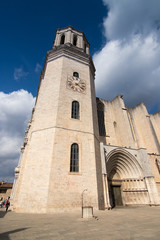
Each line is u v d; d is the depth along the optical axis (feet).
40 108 57.36
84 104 61.98
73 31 91.35
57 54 72.38
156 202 59.16
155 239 15.12
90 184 45.73
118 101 95.14
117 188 68.13
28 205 39.17
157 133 110.83
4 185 142.92
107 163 62.90
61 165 44.09
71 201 40.60
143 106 101.14
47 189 39.27
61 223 24.54
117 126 91.50
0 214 37.55
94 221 26.14
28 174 44.14
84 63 75.66
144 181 64.80
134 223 24.32
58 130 49.24
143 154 69.77
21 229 20.51
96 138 58.85
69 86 62.18
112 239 15.42
